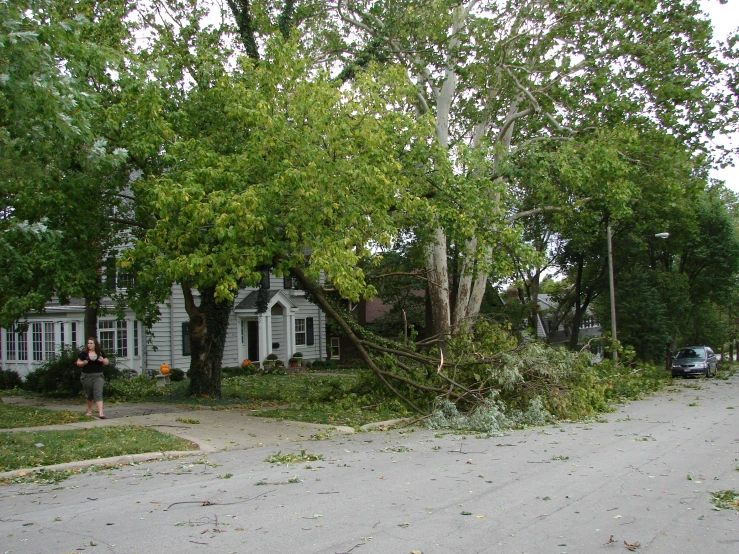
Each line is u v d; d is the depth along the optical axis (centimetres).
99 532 596
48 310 2784
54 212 1451
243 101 1348
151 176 1339
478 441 1184
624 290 3606
